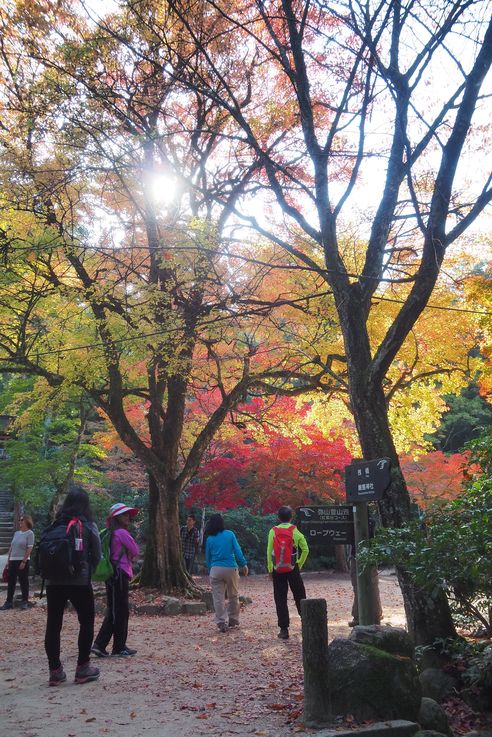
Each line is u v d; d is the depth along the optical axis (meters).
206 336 12.24
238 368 14.39
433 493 19.09
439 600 5.96
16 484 20.61
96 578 7.42
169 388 14.48
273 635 9.12
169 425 14.28
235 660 7.29
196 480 25.02
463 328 12.07
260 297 11.59
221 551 9.74
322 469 19.88
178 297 11.55
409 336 12.24
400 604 12.68
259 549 25.30
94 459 26.89
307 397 15.33
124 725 4.82
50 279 12.29
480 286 9.75
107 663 7.13
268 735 4.52
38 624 10.28
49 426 21.78
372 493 6.26
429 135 7.25
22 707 5.33
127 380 14.93
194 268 10.94
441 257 6.86
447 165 6.93
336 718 4.70
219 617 9.53
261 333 12.95
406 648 5.10
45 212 11.19
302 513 7.03
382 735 4.41
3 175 10.00
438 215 6.93
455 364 12.73
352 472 6.71
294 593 8.95
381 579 18.83
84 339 12.76
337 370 13.27
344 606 12.47
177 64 9.76
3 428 22.39
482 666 5.25
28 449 21.20
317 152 7.69
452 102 7.16
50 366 13.82
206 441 14.04
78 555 6.16
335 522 7.03
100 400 13.85
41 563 6.15
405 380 13.63
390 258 9.91
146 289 11.29
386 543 5.42
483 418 29.81
